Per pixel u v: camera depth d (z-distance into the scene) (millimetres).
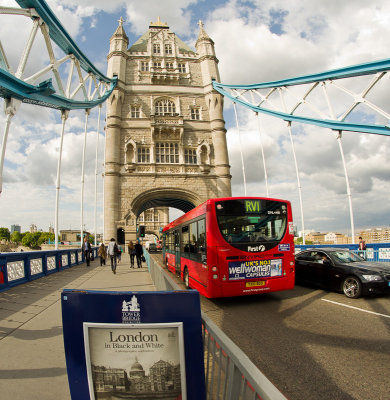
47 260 14453
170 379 2395
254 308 7895
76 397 2348
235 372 2164
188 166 36062
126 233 33031
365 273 8555
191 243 10500
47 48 17281
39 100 16000
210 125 38031
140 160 35938
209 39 41281
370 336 5398
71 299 2426
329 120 21641
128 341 2395
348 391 3533
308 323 6316
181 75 40031
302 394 3486
